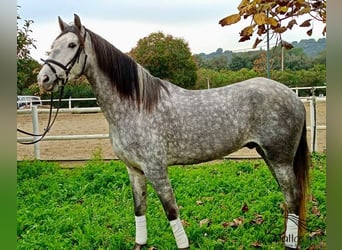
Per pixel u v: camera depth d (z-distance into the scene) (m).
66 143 10.12
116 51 3.19
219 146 3.21
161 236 3.83
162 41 19.42
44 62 3.01
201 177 5.84
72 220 4.32
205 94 3.28
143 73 3.20
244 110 3.16
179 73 19.30
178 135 3.17
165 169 3.19
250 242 3.57
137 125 3.13
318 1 2.91
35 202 5.17
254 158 7.48
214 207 4.56
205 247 3.52
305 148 3.29
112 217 4.41
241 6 2.75
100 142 10.12
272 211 4.33
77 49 3.07
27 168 6.60
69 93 16.92
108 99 3.19
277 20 2.91
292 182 3.18
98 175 5.96
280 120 3.12
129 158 3.23
